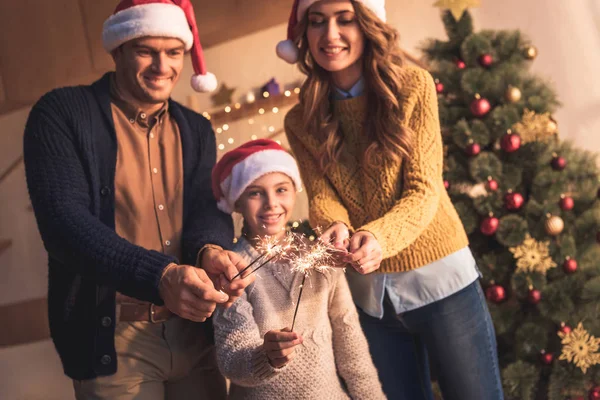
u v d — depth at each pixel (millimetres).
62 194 1636
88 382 1738
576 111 3494
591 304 2705
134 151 1785
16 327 3441
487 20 3520
